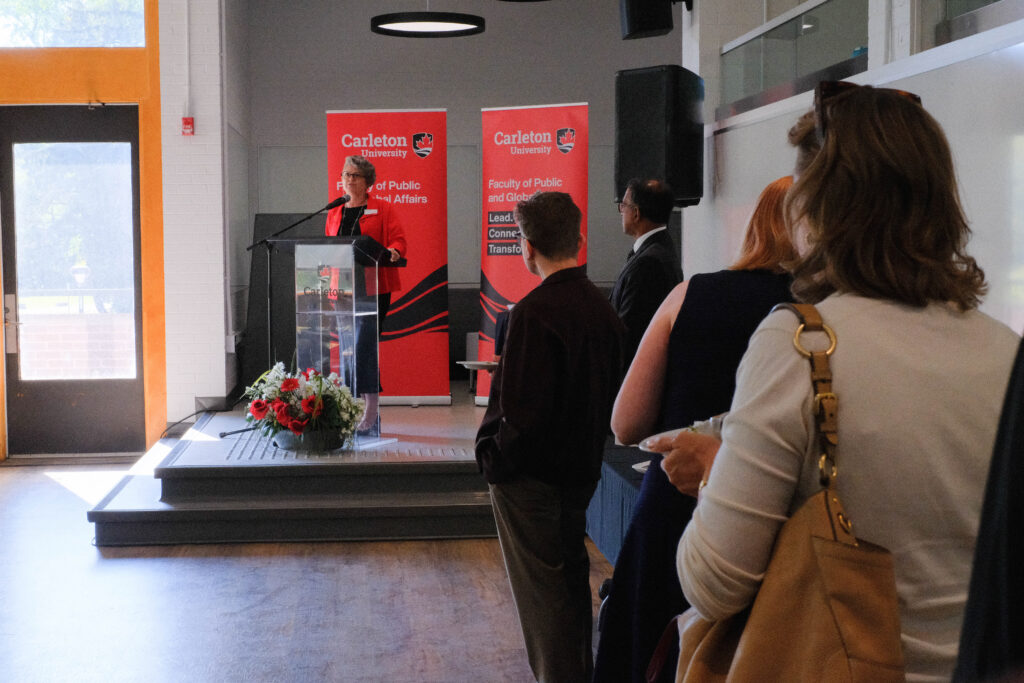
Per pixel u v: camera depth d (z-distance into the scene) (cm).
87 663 345
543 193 274
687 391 175
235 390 788
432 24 605
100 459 713
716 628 105
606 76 948
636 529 181
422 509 489
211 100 728
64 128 720
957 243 107
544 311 263
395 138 734
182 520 485
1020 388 66
